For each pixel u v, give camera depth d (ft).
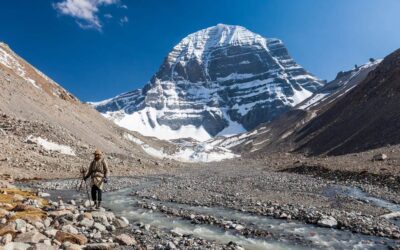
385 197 92.79
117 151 270.87
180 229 54.03
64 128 232.32
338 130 450.71
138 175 166.91
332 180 137.59
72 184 107.04
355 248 46.85
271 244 47.67
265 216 67.10
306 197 91.09
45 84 384.68
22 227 40.34
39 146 164.45
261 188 111.45
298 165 219.00
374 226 57.26
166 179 149.18
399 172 122.31
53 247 33.86
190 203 81.00
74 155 176.65
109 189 106.63
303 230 55.98
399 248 46.50
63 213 51.08
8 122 175.52
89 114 403.75
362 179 126.82
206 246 43.19
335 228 57.72
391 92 410.52
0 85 232.73
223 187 114.21
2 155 129.18
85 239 40.16
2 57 361.92
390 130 302.45
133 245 41.39
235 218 64.80
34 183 104.22
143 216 64.28
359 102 487.61
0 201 56.59
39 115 225.35
